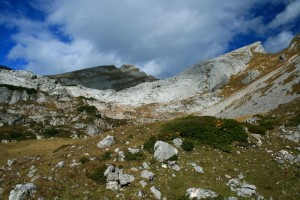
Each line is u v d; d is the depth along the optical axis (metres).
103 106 157.12
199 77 194.62
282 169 30.16
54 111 124.00
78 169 28.22
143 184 25.83
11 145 64.81
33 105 127.12
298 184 28.08
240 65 198.75
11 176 29.53
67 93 163.62
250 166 29.88
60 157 32.44
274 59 188.88
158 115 152.25
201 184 26.22
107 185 25.84
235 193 25.44
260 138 36.25
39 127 100.88
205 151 31.12
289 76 104.00
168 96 181.12
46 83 158.50
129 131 37.75
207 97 164.62
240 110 108.38
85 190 25.53
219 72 189.75
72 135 95.69
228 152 31.70
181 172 27.56
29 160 36.19
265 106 92.94
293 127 38.94
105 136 37.41
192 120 35.88
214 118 37.72
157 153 29.44
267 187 27.00
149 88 197.75
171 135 32.75
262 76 163.38
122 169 27.83
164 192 25.25
